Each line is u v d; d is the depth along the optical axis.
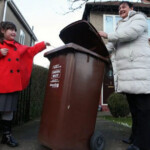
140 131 2.04
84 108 1.93
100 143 2.02
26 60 2.46
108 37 2.15
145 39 2.14
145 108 2.03
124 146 2.28
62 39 2.49
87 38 2.25
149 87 1.96
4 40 2.27
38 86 5.05
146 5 9.27
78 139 1.86
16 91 2.25
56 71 2.00
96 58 2.09
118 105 6.11
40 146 2.18
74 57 1.87
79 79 1.91
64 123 1.78
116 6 9.06
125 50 2.14
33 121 4.04
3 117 2.25
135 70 2.01
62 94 1.83
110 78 9.31
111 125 3.71
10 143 2.17
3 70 2.15
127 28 2.06
